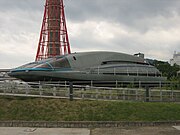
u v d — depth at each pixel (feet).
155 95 91.25
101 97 88.58
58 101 80.89
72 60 134.82
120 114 73.31
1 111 75.10
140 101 88.38
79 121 68.44
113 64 149.38
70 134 58.54
